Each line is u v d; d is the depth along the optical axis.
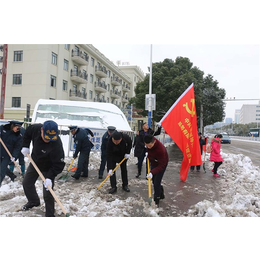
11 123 5.18
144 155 7.13
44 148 3.58
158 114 27.66
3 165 5.18
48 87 24.55
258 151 21.02
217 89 29.55
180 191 5.76
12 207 4.14
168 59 26.64
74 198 4.83
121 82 45.72
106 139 6.60
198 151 6.47
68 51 28.17
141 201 4.70
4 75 13.19
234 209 4.30
